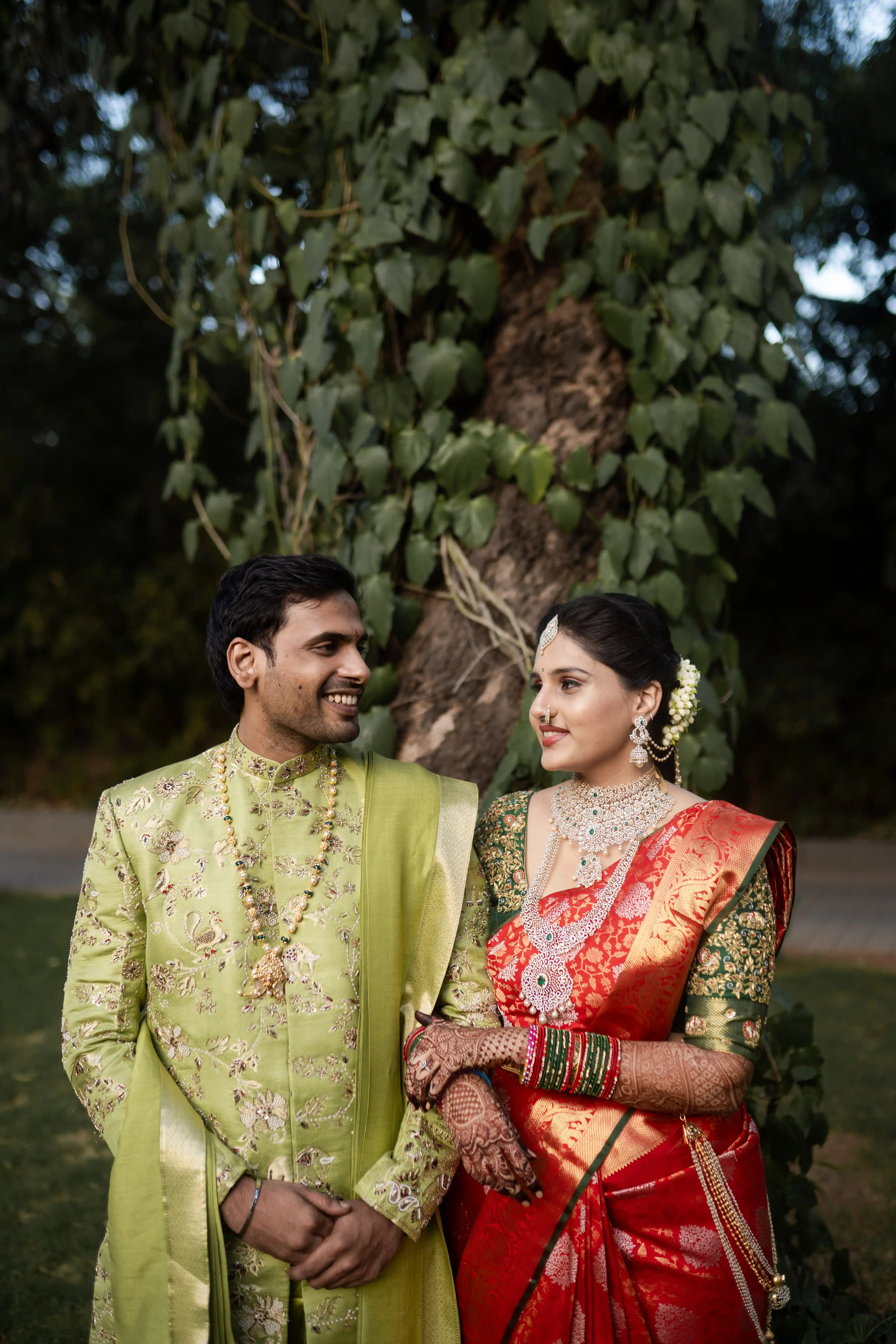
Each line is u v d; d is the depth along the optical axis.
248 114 2.59
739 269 2.38
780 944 1.71
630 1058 1.54
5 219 4.73
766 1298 1.65
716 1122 1.63
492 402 2.45
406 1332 1.59
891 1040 5.03
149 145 3.08
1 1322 2.71
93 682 13.58
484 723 2.38
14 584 13.99
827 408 10.55
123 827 1.66
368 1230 1.54
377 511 2.41
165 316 3.03
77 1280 2.94
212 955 1.59
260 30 2.89
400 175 2.38
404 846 1.70
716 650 2.50
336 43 2.51
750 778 12.16
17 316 11.12
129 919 1.65
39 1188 3.51
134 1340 1.51
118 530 13.69
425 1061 1.58
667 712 1.76
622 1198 1.59
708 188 2.39
